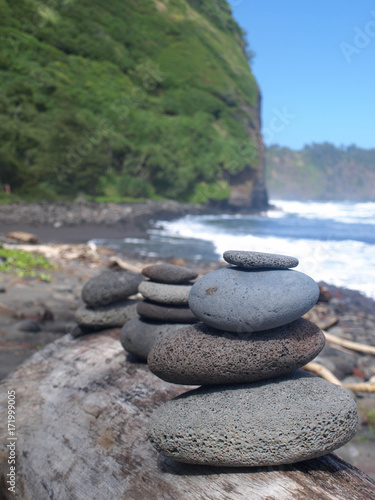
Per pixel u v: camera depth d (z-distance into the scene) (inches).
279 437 63.9
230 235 853.2
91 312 139.0
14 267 356.2
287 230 994.1
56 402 99.3
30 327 195.6
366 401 150.3
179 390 96.8
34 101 1950.1
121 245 677.3
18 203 1262.3
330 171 6496.1
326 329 242.8
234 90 2751.0
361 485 65.1
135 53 2608.3
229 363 70.4
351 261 484.4
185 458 67.3
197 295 76.5
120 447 79.4
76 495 71.5
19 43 2135.8
